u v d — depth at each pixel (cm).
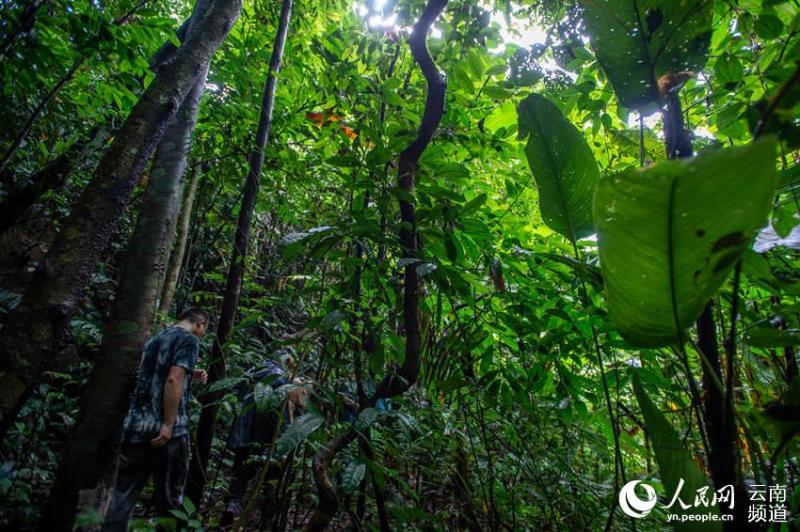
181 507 238
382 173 157
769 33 127
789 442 94
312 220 363
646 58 109
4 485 221
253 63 338
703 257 68
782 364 158
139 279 145
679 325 79
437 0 137
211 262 585
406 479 187
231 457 321
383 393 142
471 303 179
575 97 204
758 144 52
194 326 267
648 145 202
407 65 278
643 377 172
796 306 104
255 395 133
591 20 112
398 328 214
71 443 129
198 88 178
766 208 61
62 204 409
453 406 210
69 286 118
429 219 159
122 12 244
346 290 166
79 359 361
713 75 177
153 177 158
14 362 109
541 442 192
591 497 191
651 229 67
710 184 58
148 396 239
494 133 249
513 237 226
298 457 195
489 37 225
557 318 192
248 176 240
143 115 135
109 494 134
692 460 95
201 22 156
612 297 80
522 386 185
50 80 273
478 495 184
